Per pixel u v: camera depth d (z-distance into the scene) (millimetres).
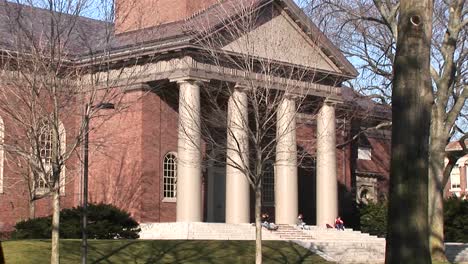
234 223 46781
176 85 47094
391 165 16516
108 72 30672
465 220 58094
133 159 47188
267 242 40781
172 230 43875
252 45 39000
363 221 59219
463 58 40562
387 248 16312
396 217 16188
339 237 49562
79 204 45156
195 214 44969
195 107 43906
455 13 35250
